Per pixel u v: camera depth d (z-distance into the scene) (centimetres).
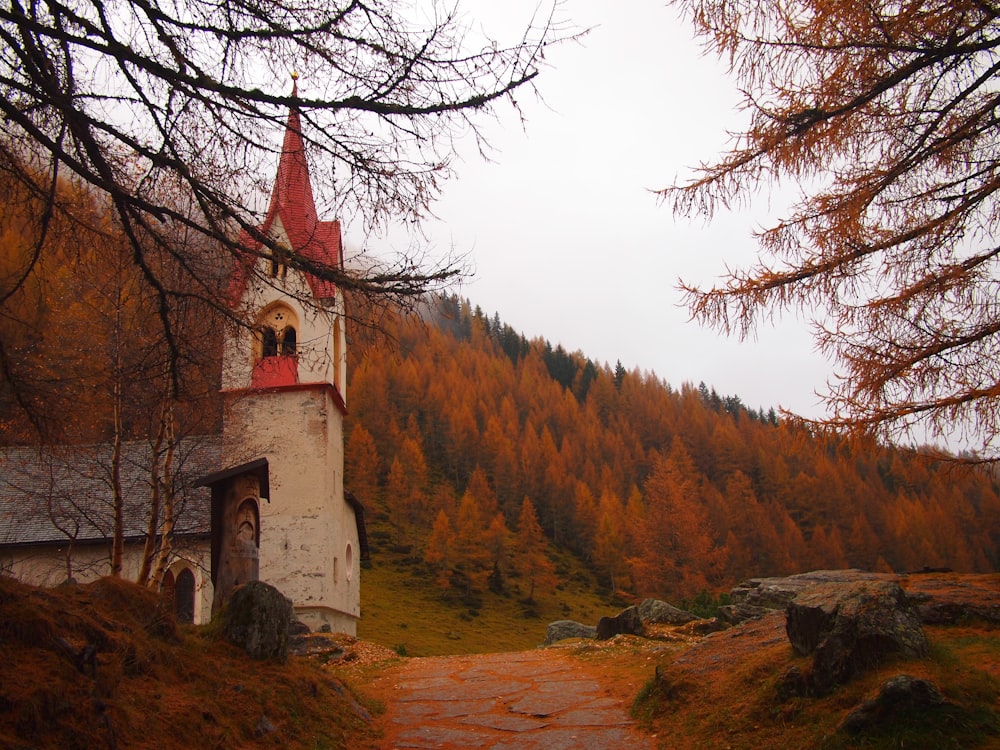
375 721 882
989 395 683
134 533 2131
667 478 6731
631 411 12256
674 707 812
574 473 9675
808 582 1617
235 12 498
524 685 1127
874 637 655
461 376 11925
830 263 732
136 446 2348
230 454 2098
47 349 977
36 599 591
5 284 624
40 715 455
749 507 7731
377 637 4659
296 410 2455
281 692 749
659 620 1720
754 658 822
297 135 529
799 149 690
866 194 696
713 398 16750
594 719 868
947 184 721
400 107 511
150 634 698
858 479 8481
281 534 2352
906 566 7169
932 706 565
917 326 744
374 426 9012
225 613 832
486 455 9500
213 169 547
